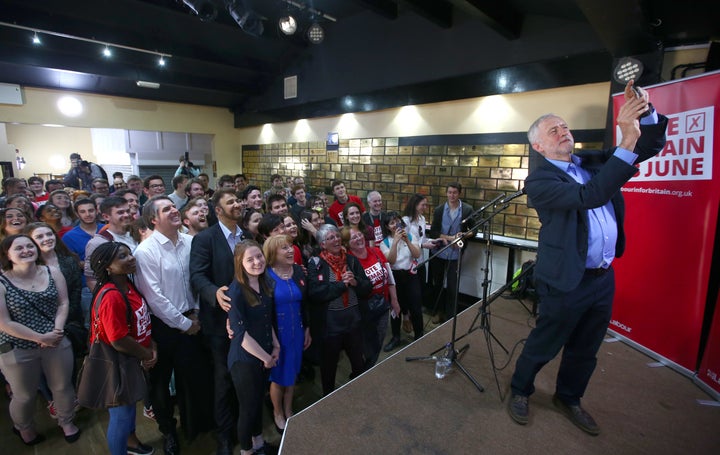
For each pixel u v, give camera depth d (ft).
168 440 6.64
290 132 21.83
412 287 10.23
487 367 7.04
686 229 6.66
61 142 26.81
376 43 16.12
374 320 7.98
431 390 6.33
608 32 7.44
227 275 6.63
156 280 6.06
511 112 12.07
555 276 4.83
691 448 5.04
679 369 6.79
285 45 19.77
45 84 18.78
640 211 7.48
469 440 5.20
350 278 7.09
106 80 19.76
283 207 9.84
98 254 5.35
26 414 6.63
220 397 6.46
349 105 17.56
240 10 13.19
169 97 22.84
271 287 6.33
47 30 14.67
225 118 26.04
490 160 12.72
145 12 15.64
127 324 5.41
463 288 13.43
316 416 5.69
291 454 4.97
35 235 6.72
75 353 7.45
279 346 6.38
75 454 6.73
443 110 14.02
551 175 4.81
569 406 5.58
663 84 7.02
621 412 5.76
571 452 4.97
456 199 11.94
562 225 4.83
